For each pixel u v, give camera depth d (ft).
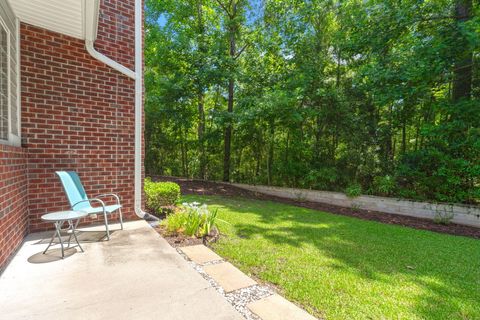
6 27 9.36
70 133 12.85
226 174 35.19
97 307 6.33
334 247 12.12
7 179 8.61
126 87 14.65
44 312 6.07
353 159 24.25
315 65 26.37
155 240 11.33
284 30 29.78
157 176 41.70
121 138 14.51
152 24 39.01
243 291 7.61
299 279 8.63
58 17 11.03
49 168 12.27
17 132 10.98
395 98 19.95
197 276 8.14
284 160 29.45
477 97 19.53
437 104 19.65
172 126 39.24
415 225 17.71
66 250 9.96
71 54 12.81
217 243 11.99
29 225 11.73
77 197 11.71
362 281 8.63
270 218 17.95
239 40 34.63
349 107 24.62
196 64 33.27
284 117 26.40
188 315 6.13
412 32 21.13
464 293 8.01
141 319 5.91
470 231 16.42
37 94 11.91
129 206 14.85
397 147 24.84
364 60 24.49
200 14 36.55
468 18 18.31
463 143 17.81
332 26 26.35
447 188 18.78
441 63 17.72
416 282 8.68
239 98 31.73
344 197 23.98
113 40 14.20
